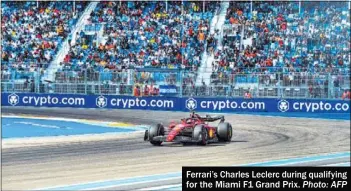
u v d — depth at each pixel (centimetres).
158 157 4559
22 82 11069
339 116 9331
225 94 10369
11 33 13662
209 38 12838
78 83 10888
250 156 4684
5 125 7650
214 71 11238
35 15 13938
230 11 13275
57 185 3278
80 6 13950
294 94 10169
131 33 13325
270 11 13150
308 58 12306
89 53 13100
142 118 8975
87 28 13575
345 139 6181
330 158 4641
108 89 10800
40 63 12162
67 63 12825
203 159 4469
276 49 12469
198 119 5528
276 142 5791
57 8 13950
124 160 4384
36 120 8562
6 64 12400
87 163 4203
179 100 10400
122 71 11194
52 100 10938
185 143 5497
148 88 10688
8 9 14000
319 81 10106
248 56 12338
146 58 12812
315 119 8762
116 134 6588
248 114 9688
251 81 10319
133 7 13725
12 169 3862
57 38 13538
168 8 13575
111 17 13662
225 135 5609
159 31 13225
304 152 5019
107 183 3381
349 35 12506
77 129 7212
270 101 10075
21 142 5606
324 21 12800
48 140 5856
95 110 10319
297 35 12681
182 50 12775
